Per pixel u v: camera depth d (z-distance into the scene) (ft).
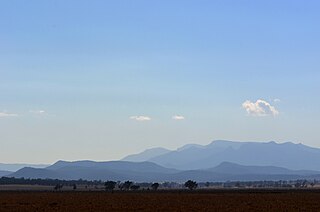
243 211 386.11
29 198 627.87
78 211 384.47
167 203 501.56
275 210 392.68
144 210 398.62
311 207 422.82
